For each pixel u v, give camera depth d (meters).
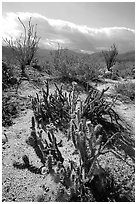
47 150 2.67
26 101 4.31
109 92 5.44
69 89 5.16
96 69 6.72
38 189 2.37
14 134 3.30
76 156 2.79
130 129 3.64
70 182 2.26
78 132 2.41
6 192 2.35
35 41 6.63
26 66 6.69
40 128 3.43
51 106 3.85
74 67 6.17
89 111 3.63
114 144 3.13
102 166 2.66
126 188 2.42
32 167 2.64
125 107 4.55
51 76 6.12
